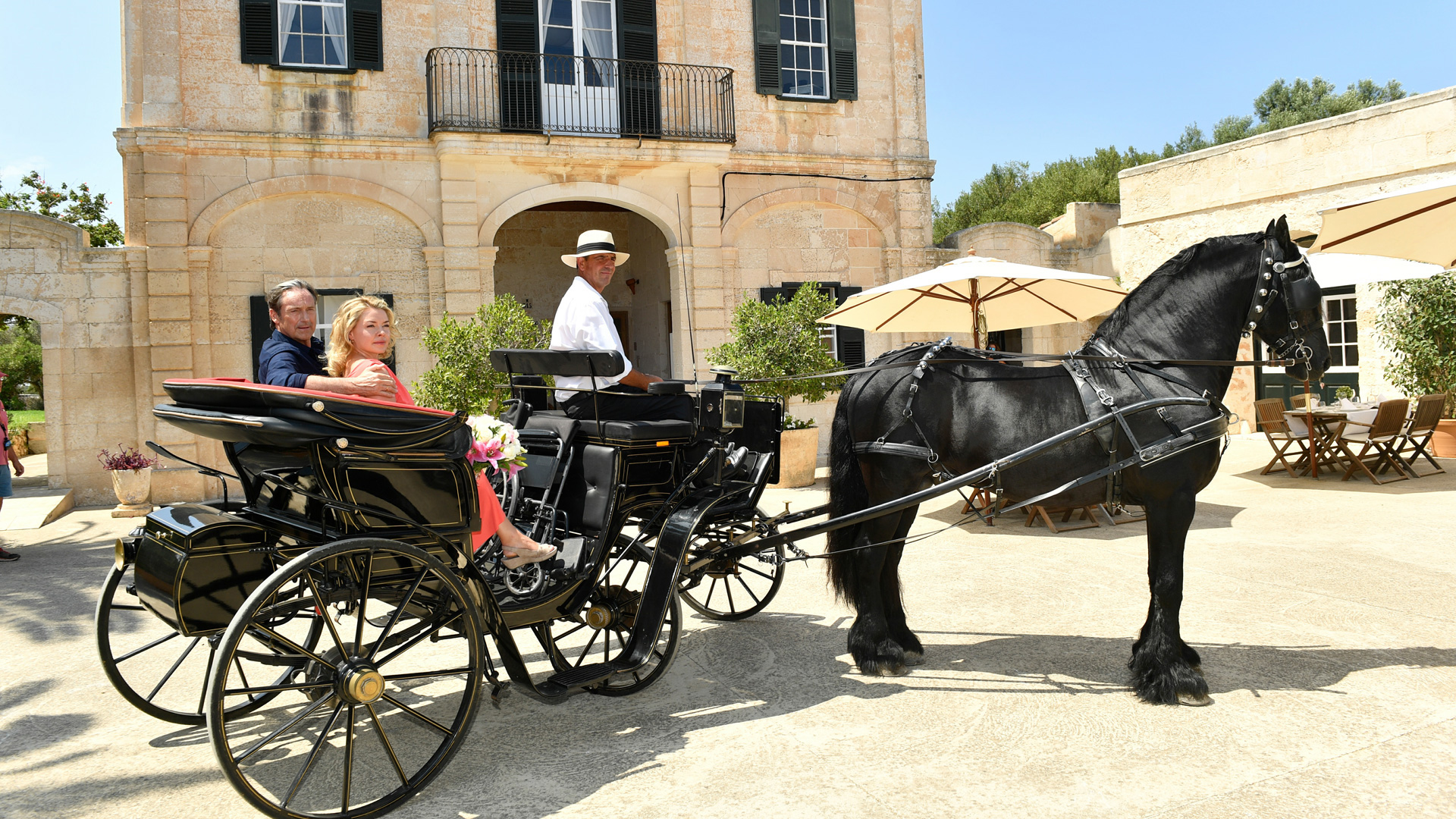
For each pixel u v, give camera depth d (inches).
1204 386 171.9
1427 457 420.8
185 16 449.1
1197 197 599.2
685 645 200.5
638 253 682.2
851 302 320.2
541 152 488.1
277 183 458.9
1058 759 137.2
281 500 143.0
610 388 178.9
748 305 456.1
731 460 184.1
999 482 171.6
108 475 444.1
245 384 125.1
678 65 513.3
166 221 441.4
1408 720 147.3
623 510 168.6
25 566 297.3
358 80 474.0
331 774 137.7
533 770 137.6
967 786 128.7
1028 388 171.6
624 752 143.6
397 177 479.2
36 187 961.5
